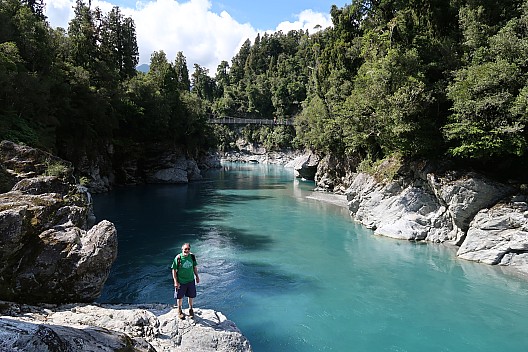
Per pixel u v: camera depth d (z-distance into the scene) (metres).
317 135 51.88
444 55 25.06
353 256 21.16
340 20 50.81
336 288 16.70
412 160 26.30
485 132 20.16
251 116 135.75
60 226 13.59
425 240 24.09
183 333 10.64
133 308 12.34
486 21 24.33
